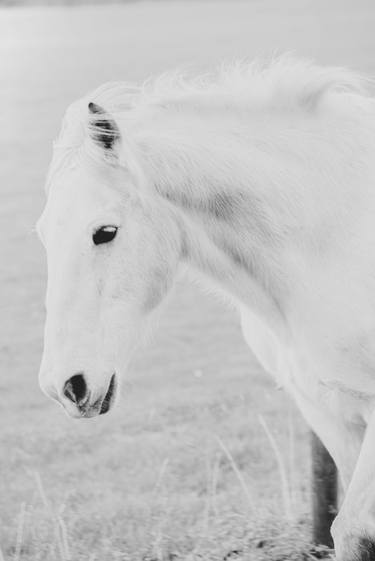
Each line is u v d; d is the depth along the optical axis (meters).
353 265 4.06
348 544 4.02
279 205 4.14
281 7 78.06
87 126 3.87
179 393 11.58
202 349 13.89
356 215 4.14
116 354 3.91
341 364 4.10
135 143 4.09
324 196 4.16
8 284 18.33
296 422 9.84
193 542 6.02
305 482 7.47
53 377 3.79
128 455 9.23
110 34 70.38
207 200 4.14
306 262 4.13
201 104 4.29
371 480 3.95
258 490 7.50
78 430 10.27
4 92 45.66
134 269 3.95
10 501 7.97
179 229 4.15
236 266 4.26
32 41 69.31
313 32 57.28
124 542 6.30
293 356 4.30
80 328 3.82
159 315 4.25
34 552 6.38
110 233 3.88
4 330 15.49
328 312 4.07
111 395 3.93
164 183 4.09
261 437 9.41
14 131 36.09
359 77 4.55
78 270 3.84
